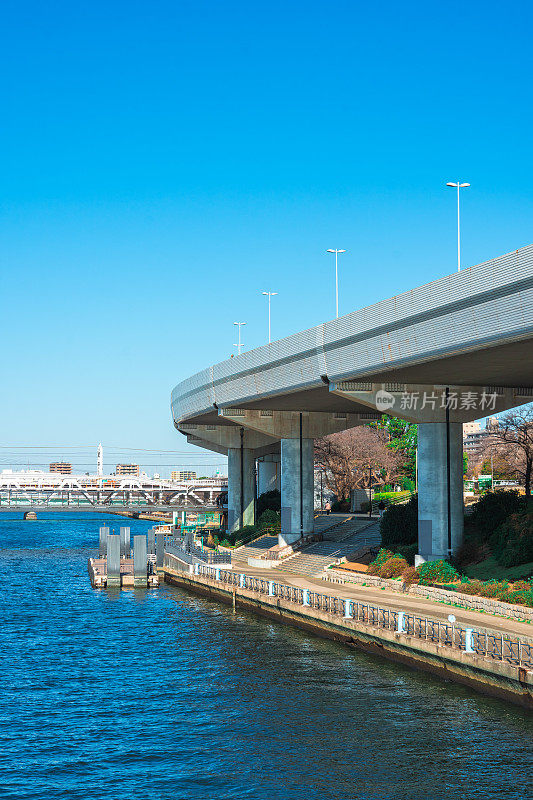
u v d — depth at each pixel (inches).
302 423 3599.9
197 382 3725.4
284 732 1450.5
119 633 2401.6
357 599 2283.5
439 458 2556.6
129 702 1676.9
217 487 6791.3
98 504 5792.3
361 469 5000.0
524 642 1643.7
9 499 6141.7
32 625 2554.1
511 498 2775.6
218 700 1662.2
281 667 1894.7
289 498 3572.8
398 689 1660.9
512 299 1688.0
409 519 2915.8
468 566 2439.7
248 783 1250.6
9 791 1241.4
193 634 2352.4
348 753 1338.6
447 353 1958.7
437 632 1788.9
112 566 3494.1
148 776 1289.4
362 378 2429.9
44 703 1680.6
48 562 4717.0
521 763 1272.1
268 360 2859.3
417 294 1982.0
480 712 1488.7
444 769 1259.8
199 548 3924.7
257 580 2719.0
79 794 1229.7
